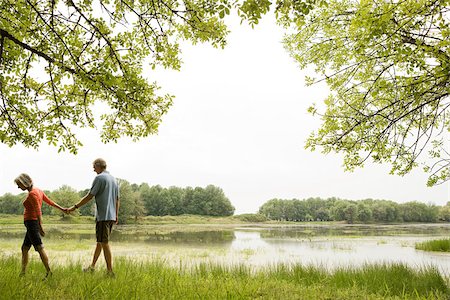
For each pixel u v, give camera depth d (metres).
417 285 6.56
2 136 6.96
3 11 6.16
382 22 4.69
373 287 6.34
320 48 7.37
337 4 6.89
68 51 5.79
